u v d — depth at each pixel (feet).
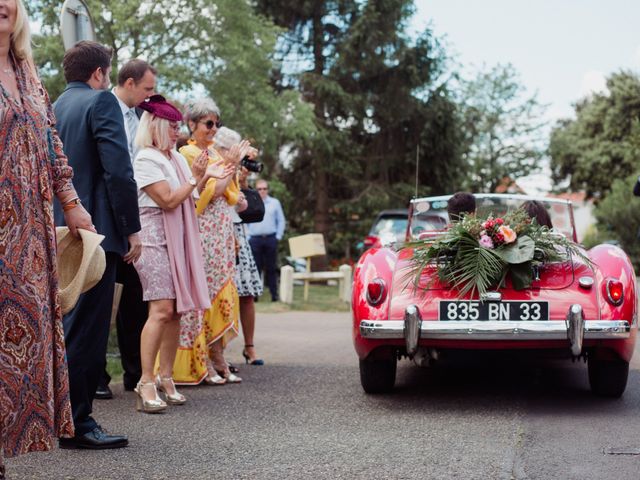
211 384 21.12
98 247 11.64
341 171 92.79
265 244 48.37
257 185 48.47
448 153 94.99
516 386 20.76
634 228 116.06
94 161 14.49
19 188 10.19
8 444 10.12
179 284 17.37
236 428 15.96
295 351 27.94
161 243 17.33
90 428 14.03
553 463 13.17
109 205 14.35
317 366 24.43
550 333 17.15
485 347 17.57
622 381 18.54
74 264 12.10
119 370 23.02
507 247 17.79
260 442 14.78
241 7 59.31
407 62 89.25
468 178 105.81
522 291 17.58
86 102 14.57
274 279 48.85
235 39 58.54
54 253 10.72
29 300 10.22
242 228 24.06
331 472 12.73
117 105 14.66
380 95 91.15
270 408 18.03
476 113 108.99
